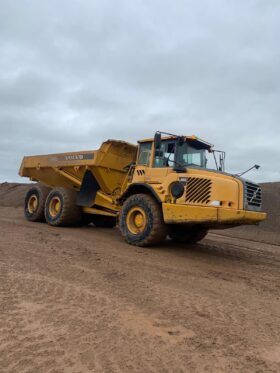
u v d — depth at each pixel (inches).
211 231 625.0
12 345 131.0
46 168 515.5
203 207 299.4
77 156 454.0
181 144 342.3
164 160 346.0
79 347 132.0
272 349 141.0
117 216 410.9
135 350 132.3
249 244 472.4
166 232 336.8
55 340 136.3
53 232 401.4
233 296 206.7
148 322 157.6
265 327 162.7
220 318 169.0
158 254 314.5
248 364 128.0
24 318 154.1
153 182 346.6
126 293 194.4
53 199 473.7
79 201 459.5
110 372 117.3
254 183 312.5
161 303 182.9
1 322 149.1
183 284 222.8
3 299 173.5
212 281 237.1
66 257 268.7
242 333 153.6
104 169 430.6
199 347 137.8
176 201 321.1
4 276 208.4
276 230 622.5
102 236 402.6
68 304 172.7
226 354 134.0
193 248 373.4
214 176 305.0
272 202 745.6
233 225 321.7
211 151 370.9
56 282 204.8
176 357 129.2
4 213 665.6
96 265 251.8
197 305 184.7
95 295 187.5
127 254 302.0
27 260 249.6
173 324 157.6
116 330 147.6
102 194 437.7
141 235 339.6
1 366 117.3
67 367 118.6
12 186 1272.1
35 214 504.1
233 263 309.3
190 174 317.4
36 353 126.3
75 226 481.4
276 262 335.9
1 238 328.8
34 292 186.1
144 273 241.4
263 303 198.5
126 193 375.9
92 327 149.0
